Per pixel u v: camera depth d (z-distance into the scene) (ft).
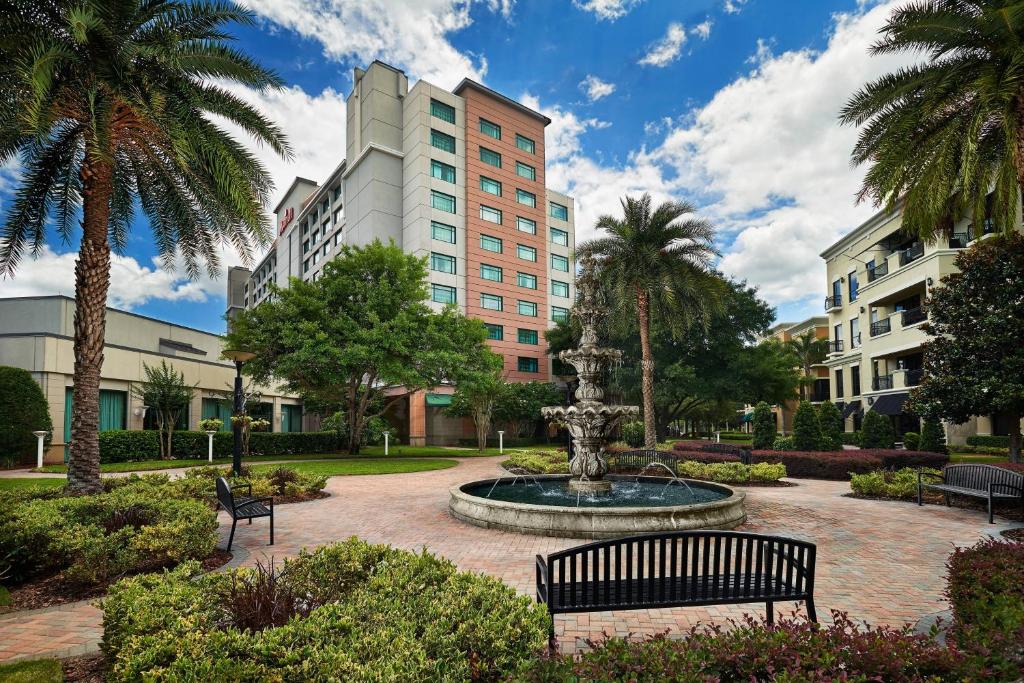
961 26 32.35
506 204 157.99
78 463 28.96
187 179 36.09
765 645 8.46
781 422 170.81
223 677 8.09
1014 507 31.96
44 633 13.84
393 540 24.30
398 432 138.21
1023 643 8.38
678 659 8.12
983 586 11.39
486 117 156.15
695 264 69.51
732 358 112.88
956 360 43.39
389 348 74.28
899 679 7.75
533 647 9.48
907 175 38.27
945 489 32.86
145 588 11.80
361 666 8.31
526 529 25.35
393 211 145.07
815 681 7.39
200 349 117.29
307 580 12.78
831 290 113.91
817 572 19.42
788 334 192.13
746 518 29.17
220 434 74.49
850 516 30.40
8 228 34.17
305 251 187.93
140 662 8.66
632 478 38.63
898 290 83.92
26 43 26.27
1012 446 44.83
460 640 9.52
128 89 29.25
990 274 41.52
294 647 8.99
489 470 60.13
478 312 147.84
